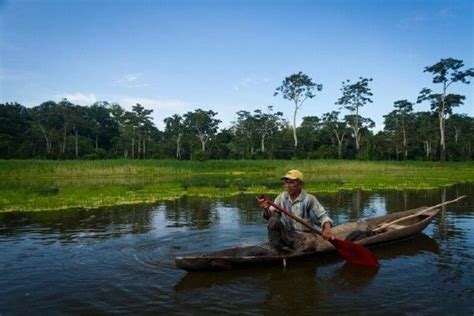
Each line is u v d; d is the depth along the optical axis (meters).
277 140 72.38
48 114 72.62
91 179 27.89
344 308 4.79
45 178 29.36
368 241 7.41
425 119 67.75
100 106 86.69
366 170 39.69
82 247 7.76
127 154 78.88
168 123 82.50
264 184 21.64
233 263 6.15
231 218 10.93
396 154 67.38
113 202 14.09
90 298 5.20
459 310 4.70
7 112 74.19
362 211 12.11
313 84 63.47
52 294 5.36
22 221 10.56
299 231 7.11
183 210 12.40
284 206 7.23
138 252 7.38
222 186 20.48
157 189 18.50
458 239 8.23
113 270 6.33
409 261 6.70
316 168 39.44
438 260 6.75
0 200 14.40
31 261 6.86
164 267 6.47
